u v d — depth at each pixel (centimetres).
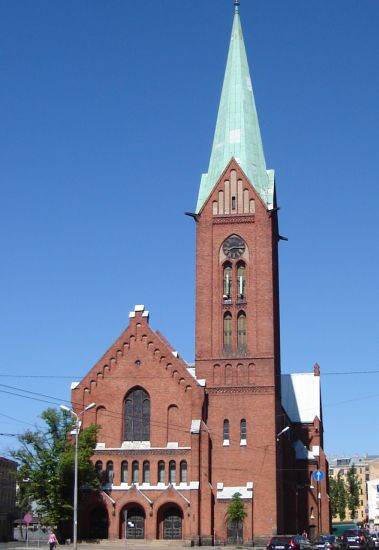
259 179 10256
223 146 10419
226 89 10725
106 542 8844
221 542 9056
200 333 9844
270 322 9738
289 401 13062
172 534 9044
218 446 9412
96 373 9631
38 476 8612
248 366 9650
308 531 11831
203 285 9994
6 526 16762
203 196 10300
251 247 9994
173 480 9175
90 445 8894
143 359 9600
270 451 9338
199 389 9406
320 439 12700
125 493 9119
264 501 9188
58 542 8906
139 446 9331
